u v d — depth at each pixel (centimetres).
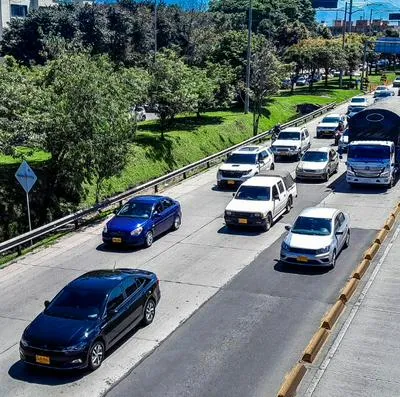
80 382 1139
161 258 1888
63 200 2514
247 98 4631
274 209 2230
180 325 1388
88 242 2092
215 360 1212
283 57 7294
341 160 3600
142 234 1973
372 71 11319
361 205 2511
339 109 6059
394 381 1120
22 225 2261
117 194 2728
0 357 1258
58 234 2212
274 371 1160
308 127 4947
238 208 2169
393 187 2852
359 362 1194
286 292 1580
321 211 1906
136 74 3378
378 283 1634
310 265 1727
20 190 2327
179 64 3481
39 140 2119
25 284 1697
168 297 1562
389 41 9288
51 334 1161
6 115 2077
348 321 1393
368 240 2030
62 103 2262
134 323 1324
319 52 7219
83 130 2283
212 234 2150
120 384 1129
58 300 1271
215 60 4978
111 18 6019
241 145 3875
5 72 2181
